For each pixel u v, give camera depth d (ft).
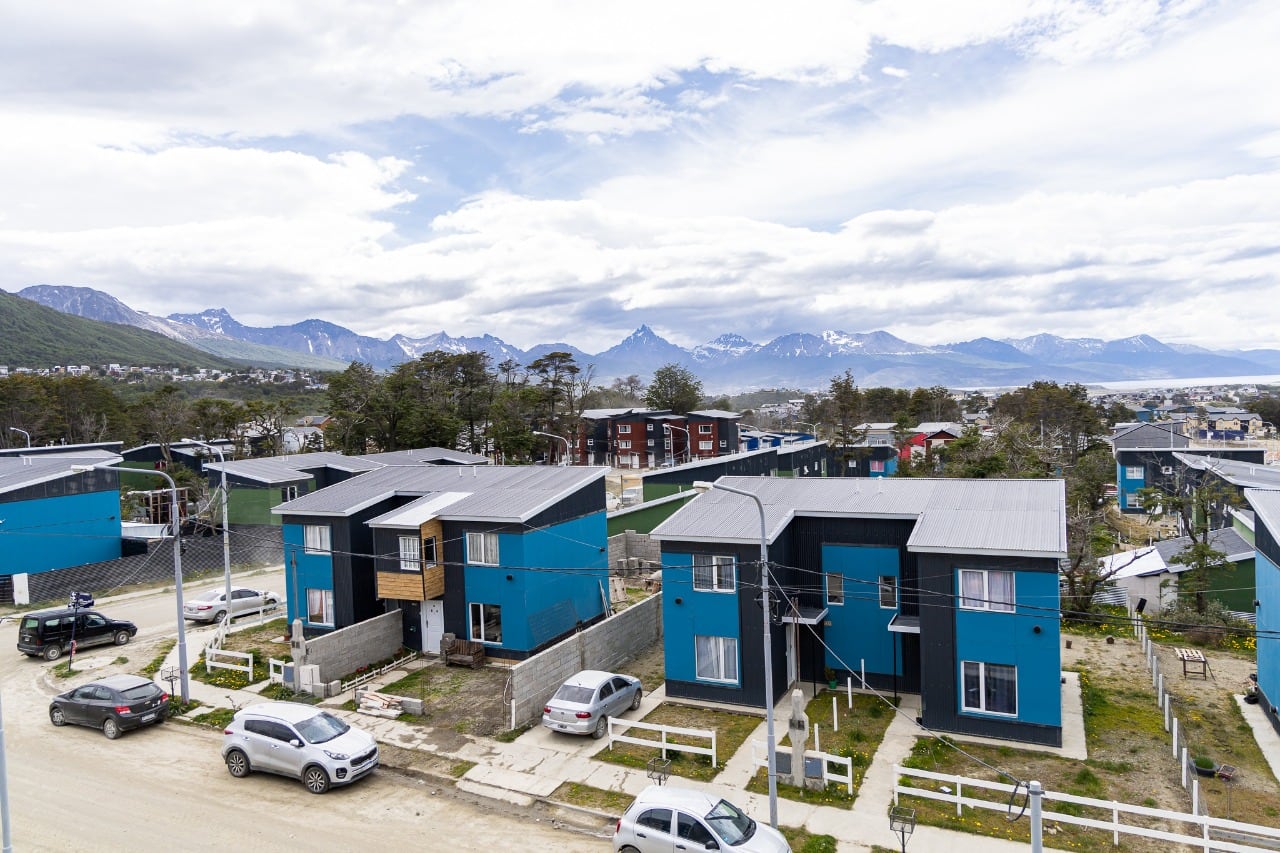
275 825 65.67
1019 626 79.20
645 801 59.67
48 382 320.91
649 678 103.24
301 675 98.58
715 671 93.76
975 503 92.17
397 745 82.79
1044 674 78.38
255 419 317.22
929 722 83.15
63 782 74.13
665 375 468.75
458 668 107.45
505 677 102.78
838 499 99.76
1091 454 262.88
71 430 310.86
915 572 92.79
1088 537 133.28
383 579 111.65
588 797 70.54
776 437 392.06
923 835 62.34
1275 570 81.41
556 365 357.20
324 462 206.49
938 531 84.99
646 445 378.32
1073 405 344.69
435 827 65.57
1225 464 176.86
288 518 122.11
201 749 82.89
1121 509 256.73
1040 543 79.15
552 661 92.99
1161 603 130.52
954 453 214.28
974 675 81.87
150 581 162.50
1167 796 68.18
